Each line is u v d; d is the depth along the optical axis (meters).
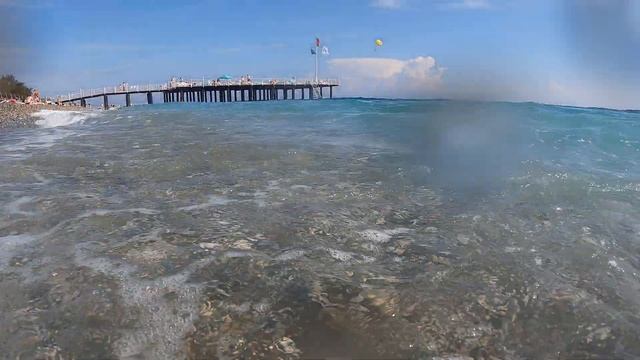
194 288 2.79
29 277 2.93
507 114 12.94
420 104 19.28
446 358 2.22
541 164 6.11
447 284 2.85
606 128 9.87
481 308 2.60
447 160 6.67
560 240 3.54
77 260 3.19
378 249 3.40
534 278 2.93
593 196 4.68
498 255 3.27
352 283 2.86
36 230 3.80
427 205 4.49
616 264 3.15
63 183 5.49
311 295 2.71
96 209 4.38
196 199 4.72
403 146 8.04
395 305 2.61
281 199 4.69
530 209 4.29
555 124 10.76
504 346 2.31
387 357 2.22
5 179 5.73
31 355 2.16
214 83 47.38
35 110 19.02
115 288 2.78
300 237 3.62
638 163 6.40
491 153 7.19
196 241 3.52
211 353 2.22
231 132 10.41
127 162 6.67
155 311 2.54
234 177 5.69
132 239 3.56
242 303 2.63
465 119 12.09
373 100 28.75
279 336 2.35
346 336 2.35
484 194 4.84
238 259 3.19
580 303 2.66
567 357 2.25
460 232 3.73
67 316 2.48
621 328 2.45
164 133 10.41
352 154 7.24
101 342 2.27
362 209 4.35
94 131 11.69
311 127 11.54
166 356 2.20
